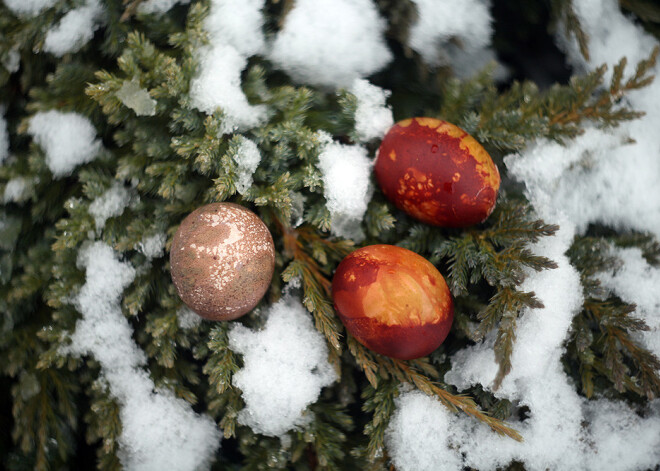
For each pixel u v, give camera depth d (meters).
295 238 0.48
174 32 0.48
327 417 0.49
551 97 0.48
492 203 0.46
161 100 0.47
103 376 0.49
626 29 0.52
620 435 0.49
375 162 0.47
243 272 0.45
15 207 0.49
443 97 0.50
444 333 0.46
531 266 0.46
